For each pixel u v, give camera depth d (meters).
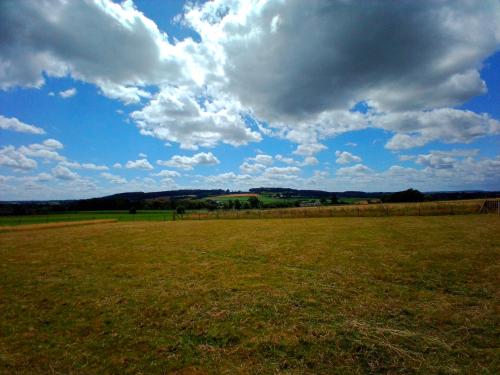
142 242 26.25
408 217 41.19
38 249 23.61
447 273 12.66
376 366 6.51
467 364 6.39
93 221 64.69
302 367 6.58
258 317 9.27
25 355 7.43
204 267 16.05
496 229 24.45
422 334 7.77
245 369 6.56
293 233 28.39
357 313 9.24
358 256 16.69
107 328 8.89
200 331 8.50
